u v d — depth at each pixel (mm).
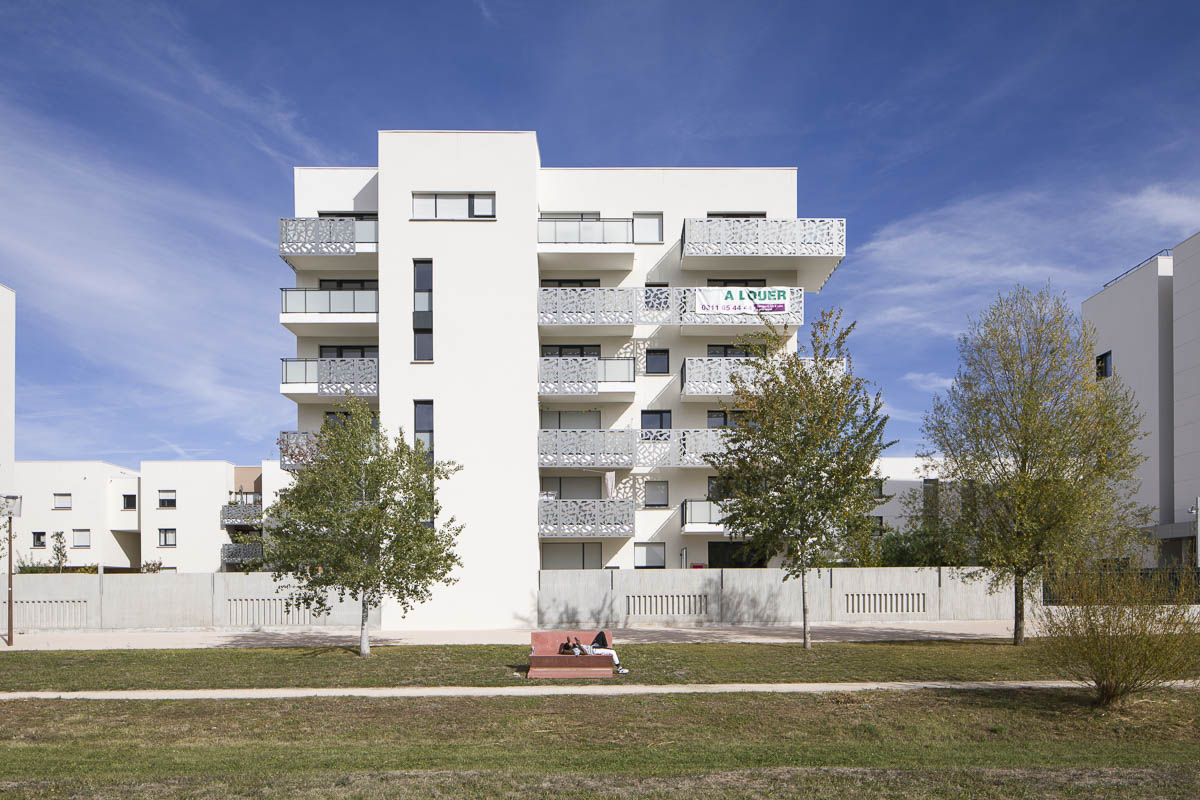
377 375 28828
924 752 12195
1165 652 14508
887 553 31047
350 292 29344
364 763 11297
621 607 27141
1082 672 15773
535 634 19156
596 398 30734
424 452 22125
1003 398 22750
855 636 24203
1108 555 21484
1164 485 45188
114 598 26609
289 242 29219
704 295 30250
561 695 16109
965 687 16609
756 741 12945
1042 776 10383
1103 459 21781
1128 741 12984
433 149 28484
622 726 13812
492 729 13633
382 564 20609
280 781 10117
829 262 30984
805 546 21469
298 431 29891
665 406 31438
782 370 22656
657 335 31625
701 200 31812
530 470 27641
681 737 13156
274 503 21953
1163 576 15562
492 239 28266
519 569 27219
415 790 9727
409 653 21125
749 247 30250
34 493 55125
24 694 16422
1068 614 15508
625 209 31703
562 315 29734
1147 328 46844
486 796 9539
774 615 27266
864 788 9875
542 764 11211
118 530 55000
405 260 28156
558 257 30234
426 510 21203
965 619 27766
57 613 26547
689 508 30062
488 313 28047
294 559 20797
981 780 10211
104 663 19859
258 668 19078
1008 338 22828
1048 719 14195
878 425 21672
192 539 52062
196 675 18266
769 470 21781
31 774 10781
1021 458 22422
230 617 26719
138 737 13242
